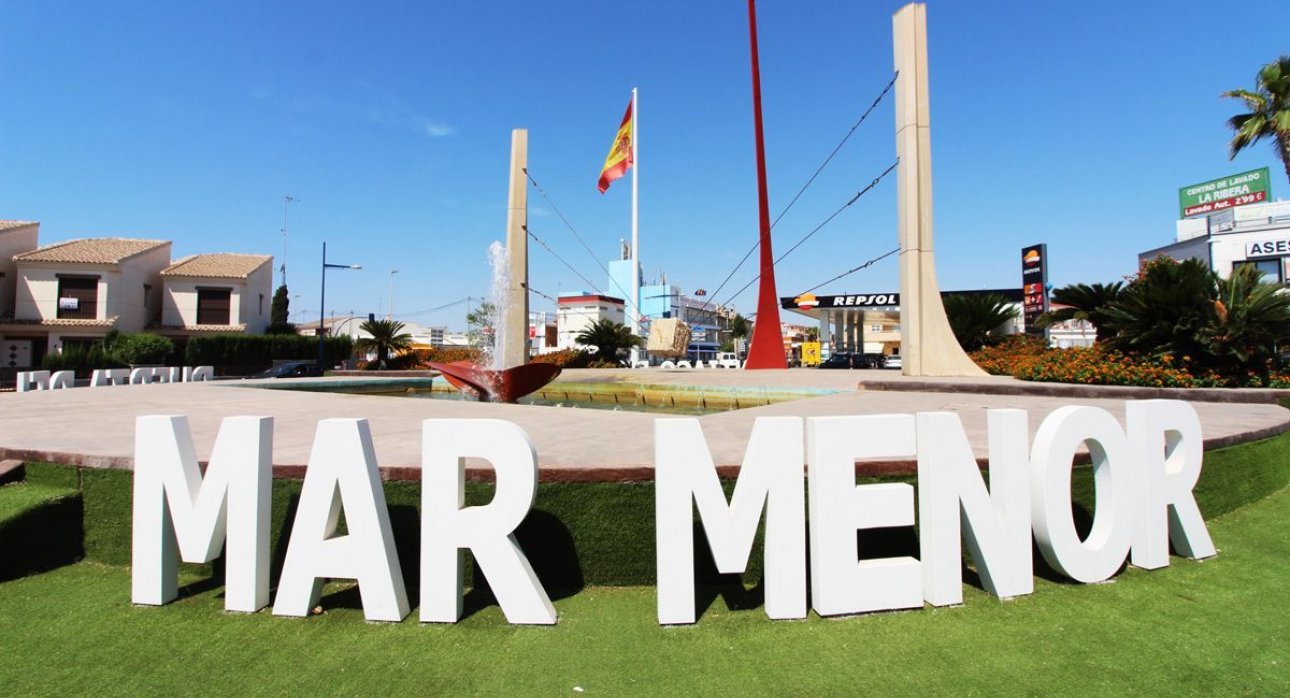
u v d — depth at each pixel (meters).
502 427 2.81
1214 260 23.64
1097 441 3.25
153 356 27.17
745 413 6.86
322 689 2.33
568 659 2.52
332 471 2.88
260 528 2.97
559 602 3.08
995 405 7.66
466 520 2.83
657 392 13.36
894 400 8.50
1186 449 3.59
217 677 2.42
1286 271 22.28
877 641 2.65
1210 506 4.30
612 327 29.83
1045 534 3.09
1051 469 3.09
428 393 16.73
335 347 35.09
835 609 2.85
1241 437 4.66
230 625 2.83
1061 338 44.19
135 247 31.56
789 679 2.37
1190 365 9.30
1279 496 4.84
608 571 3.26
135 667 2.49
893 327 56.47
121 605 3.06
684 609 2.81
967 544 3.27
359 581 2.84
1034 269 27.66
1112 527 3.24
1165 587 3.16
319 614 2.91
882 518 2.90
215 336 30.14
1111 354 9.95
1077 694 2.25
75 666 2.50
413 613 2.93
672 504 2.81
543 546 3.29
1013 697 2.24
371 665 2.49
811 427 2.89
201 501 2.98
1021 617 2.84
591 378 15.56
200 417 6.84
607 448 4.24
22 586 3.31
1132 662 2.46
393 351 31.97
